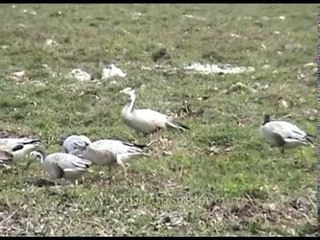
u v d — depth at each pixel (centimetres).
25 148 1361
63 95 1941
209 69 2378
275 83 2136
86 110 1827
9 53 2441
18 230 1102
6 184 1271
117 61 2416
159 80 2178
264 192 1220
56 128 1650
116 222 1118
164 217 1134
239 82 2112
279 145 1421
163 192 1233
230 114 1783
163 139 1523
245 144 1513
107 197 1198
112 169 1320
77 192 1214
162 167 1345
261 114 1783
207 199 1197
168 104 1898
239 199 1195
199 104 1870
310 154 1429
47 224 1117
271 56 2542
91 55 2450
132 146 1326
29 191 1229
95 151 1286
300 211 1152
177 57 2486
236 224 1105
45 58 2395
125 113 1542
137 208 1170
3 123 1706
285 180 1300
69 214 1148
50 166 1263
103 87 2056
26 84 2073
